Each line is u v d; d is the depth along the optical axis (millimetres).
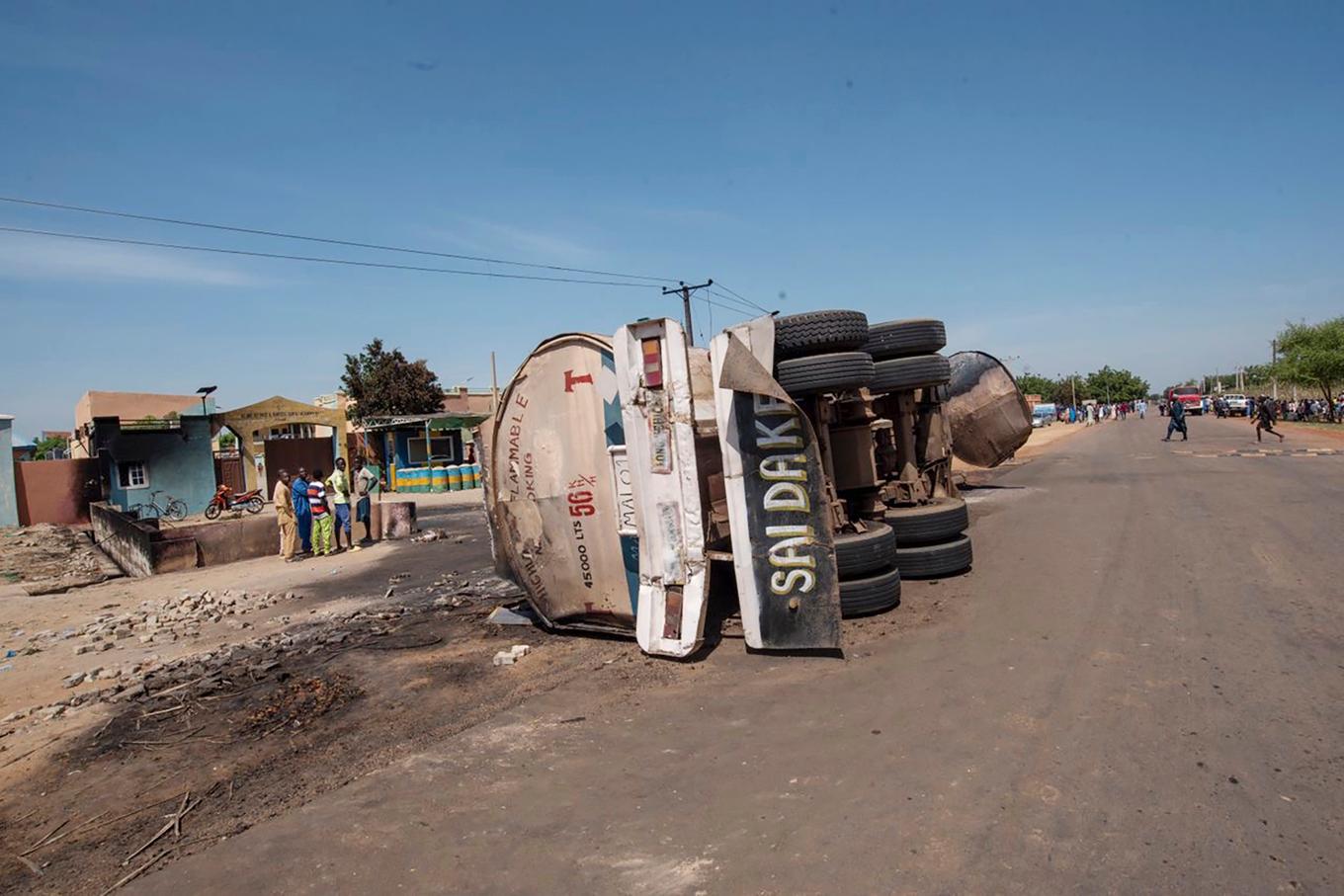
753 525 6699
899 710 5238
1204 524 11211
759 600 6707
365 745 5469
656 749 4969
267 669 7562
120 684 7465
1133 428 54656
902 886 3322
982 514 13805
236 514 27078
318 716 6156
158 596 12844
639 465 7051
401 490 33812
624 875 3594
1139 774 4121
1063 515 13008
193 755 5594
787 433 6539
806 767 4523
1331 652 5711
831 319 7660
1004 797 3986
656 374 6922
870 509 8898
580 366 7520
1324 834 3482
